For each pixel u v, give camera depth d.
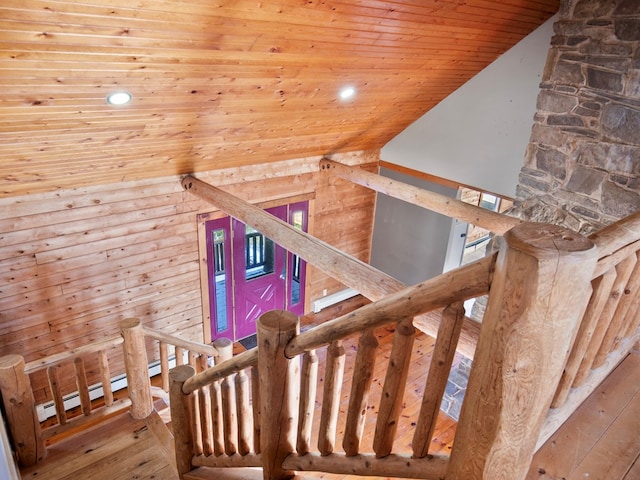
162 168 4.31
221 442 2.30
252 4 2.27
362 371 1.35
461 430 1.10
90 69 2.36
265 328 1.51
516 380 0.96
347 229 6.75
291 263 6.32
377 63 3.52
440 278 1.06
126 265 4.63
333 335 1.35
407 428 4.37
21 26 1.91
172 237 4.88
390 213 6.70
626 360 1.95
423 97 4.77
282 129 4.36
